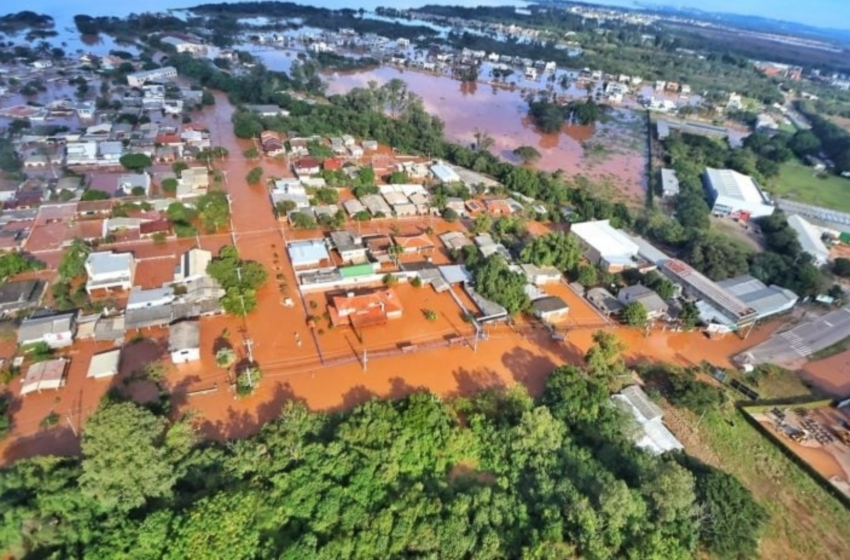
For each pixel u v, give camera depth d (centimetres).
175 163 13012
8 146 13038
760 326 9425
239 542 4597
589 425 6456
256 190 12319
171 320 7825
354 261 9800
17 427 6131
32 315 7675
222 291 8406
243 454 5372
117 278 8400
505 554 5012
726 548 5150
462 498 5291
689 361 8344
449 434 6116
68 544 4538
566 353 8162
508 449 6128
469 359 7838
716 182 14588
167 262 9356
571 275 10031
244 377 6912
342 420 6162
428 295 9156
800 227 12669
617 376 7312
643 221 11875
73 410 6400
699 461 6359
